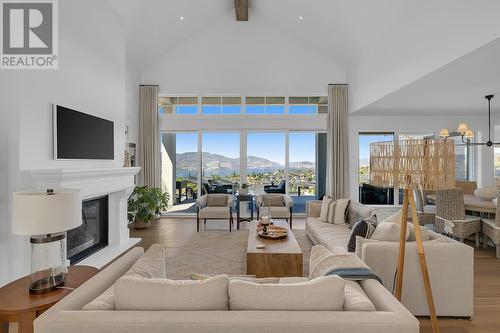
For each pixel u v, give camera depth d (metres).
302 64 6.09
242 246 4.12
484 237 3.88
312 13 4.97
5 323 1.51
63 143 2.90
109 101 3.86
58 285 1.62
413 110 5.47
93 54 3.48
